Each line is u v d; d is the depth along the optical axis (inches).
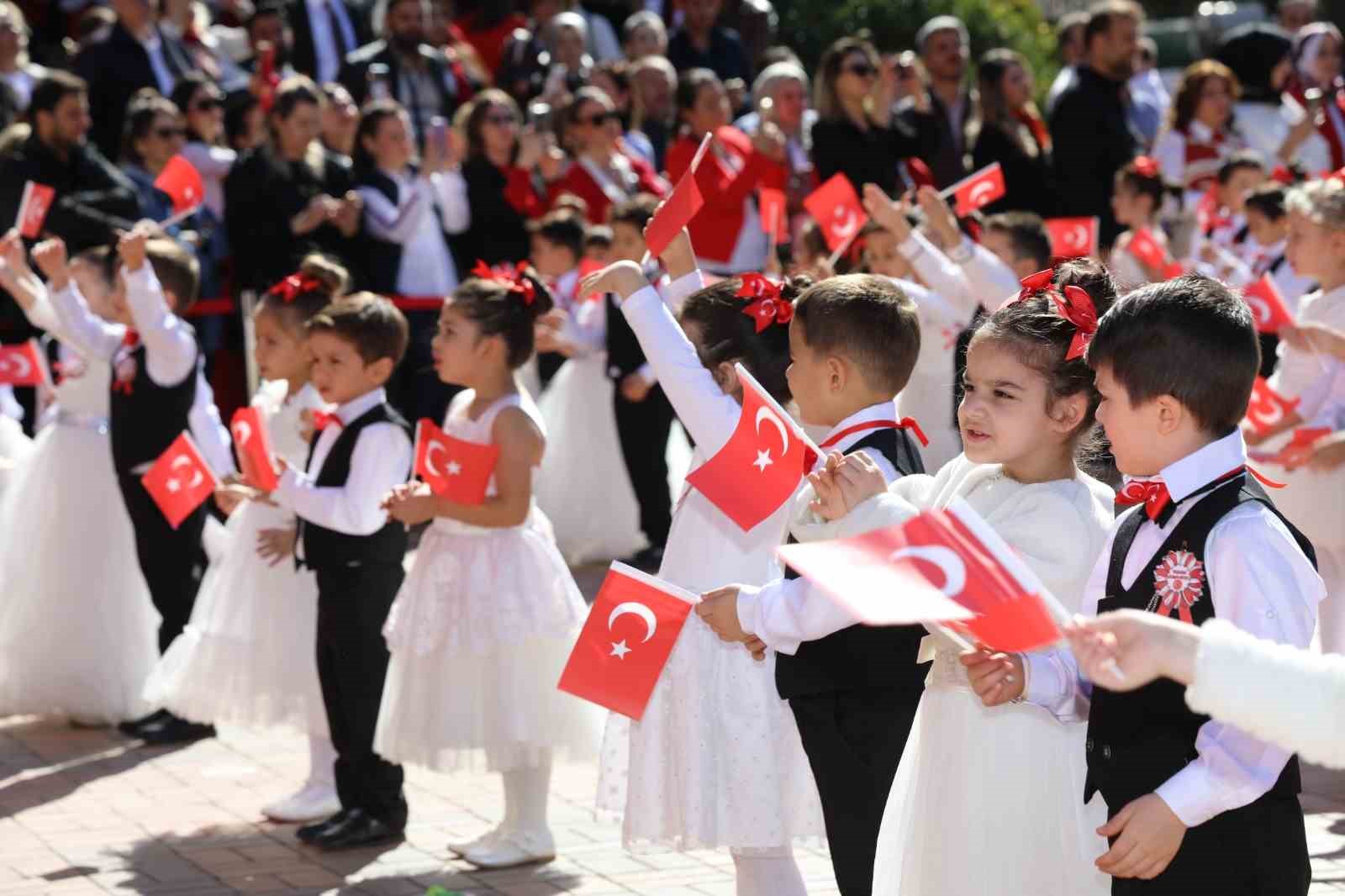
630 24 464.1
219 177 373.7
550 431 362.3
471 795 212.5
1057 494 117.3
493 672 178.2
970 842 115.3
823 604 118.1
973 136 408.8
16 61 386.3
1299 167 382.3
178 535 238.1
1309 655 87.5
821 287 135.0
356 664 189.3
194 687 210.2
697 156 142.9
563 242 352.8
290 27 439.8
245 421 186.9
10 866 185.3
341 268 223.8
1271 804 102.2
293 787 216.4
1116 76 409.7
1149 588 103.3
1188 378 101.0
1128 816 98.3
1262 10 689.6
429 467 174.2
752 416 120.0
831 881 175.0
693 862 183.9
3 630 243.0
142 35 404.2
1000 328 116.3
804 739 130.3
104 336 242.1
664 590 129.4
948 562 81.1
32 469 244.5
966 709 116.9
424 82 416.8
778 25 634.2
